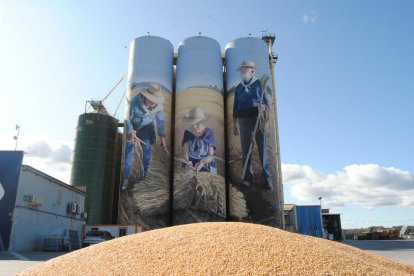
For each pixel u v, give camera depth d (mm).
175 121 46156
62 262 9469
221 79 48469
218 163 43438
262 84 47312
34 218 32969
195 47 48281
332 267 7789
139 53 47875
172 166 45719
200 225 11133
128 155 43750
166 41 49688
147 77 46594
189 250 8734
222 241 9102
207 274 7496
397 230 100938
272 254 8242
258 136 44469
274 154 45031
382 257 12070
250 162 43406
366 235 97625
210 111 45344
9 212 29734
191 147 43438
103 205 48688
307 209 67625
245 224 11219
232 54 49281
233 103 46656
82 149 49812
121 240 10562
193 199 41500
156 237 10195
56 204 37656
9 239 29125
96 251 9836
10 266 17391
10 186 30281
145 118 44844
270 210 42188
